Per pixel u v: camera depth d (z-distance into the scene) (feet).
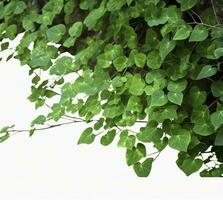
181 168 8.27
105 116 8.38
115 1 8.41
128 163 8.36
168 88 8.09
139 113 8.34
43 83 9.66
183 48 8.20
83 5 8.84
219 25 8.09
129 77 8.36
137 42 8.46
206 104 8.50
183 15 8.41
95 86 8.42
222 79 8.43
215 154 8.91
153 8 8.20
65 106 8.68
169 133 8.16
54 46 8.98
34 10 9.47
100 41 8.67
